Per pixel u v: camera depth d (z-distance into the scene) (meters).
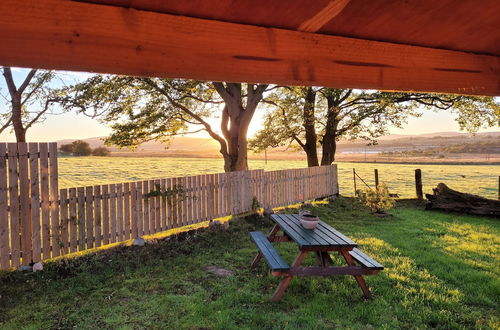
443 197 10.27
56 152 5.15
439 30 1.13
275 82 1.02
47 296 3.99
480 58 1.40
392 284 4.23
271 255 4.11
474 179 23.59
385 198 9.52
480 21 1.08
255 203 9.02
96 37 0.79
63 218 5.24
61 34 0.76
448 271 4.74
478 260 5.22
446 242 6.34
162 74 0.87
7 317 3.51
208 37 0.92
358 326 3.22
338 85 1.12
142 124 10.61
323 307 3.56
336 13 0.96
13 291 4.11
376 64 1.18
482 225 8.02
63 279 4.50
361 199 10.14
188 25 0.89
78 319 3.45
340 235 4.28
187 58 0.89
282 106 14.16
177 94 11.09
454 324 3.23
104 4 0.80
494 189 17.41
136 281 4.46
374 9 0.95
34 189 4.91
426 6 0.97
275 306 3.63
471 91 1.38
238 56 0.96
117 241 6.00
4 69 6.99
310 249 3.83
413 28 1.11
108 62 0.81
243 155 10.60
